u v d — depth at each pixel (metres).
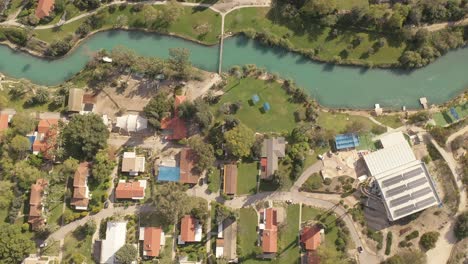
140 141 125.50
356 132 123.88
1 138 121.75
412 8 125.69
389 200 116.56
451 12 127.06
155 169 123.31
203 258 118.50
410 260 112.19
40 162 122.81
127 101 127.94
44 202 120.12
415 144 123.25
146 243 117.00
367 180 121.00
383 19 126.88
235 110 126.00
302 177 122.44
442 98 127.19
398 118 125.31
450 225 118.88
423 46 127.44
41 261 117.00
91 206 120.62
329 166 122.50
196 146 119.25
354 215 119.44
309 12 127.88
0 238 112.94
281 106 126.25
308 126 122.75
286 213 120.75
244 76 128.12
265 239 117.25
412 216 118.88
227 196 121.12
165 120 124.56
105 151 120.62
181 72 126.62
